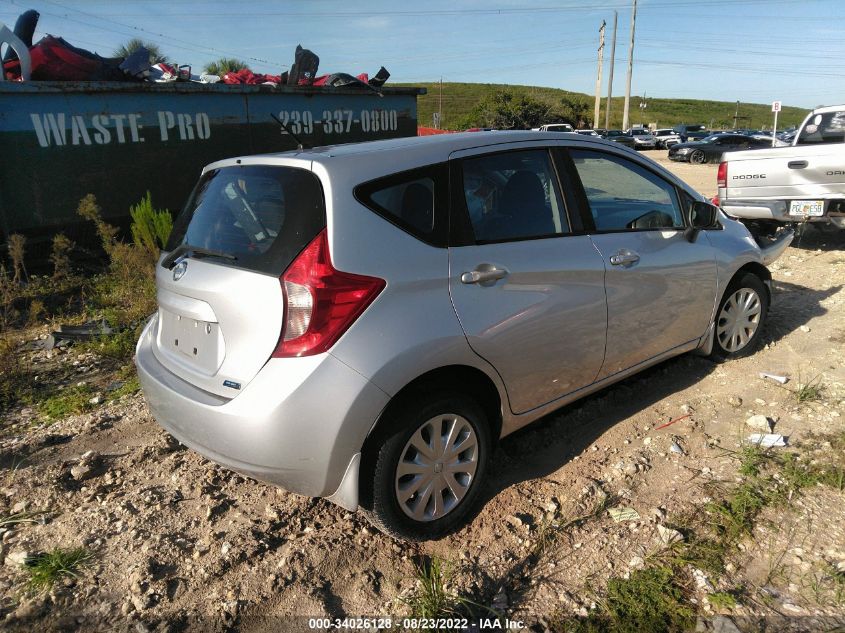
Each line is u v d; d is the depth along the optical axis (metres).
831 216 7.41
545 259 3.17
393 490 2.70
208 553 2.91
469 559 2.81
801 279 6.73
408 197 2.79
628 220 3.76
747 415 3.92
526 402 3.23
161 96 8.60
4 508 3.32
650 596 2.53
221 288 2.66
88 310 6.59
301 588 2.69
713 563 2.69
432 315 2.71
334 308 2.49
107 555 2.93
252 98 9.58
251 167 2.96
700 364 4.66
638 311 3.67
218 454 2.66
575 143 3.57
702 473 3.34
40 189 7.72
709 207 4.05
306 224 2.57
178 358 2.99
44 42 8.37
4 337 5.83
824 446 3.49
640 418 3.96
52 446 3.95
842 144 7.14
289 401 2.46
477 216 3.00
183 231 3.17
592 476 3.37
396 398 2.67
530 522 3.04
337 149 2.95
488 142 3.17
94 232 8.24
